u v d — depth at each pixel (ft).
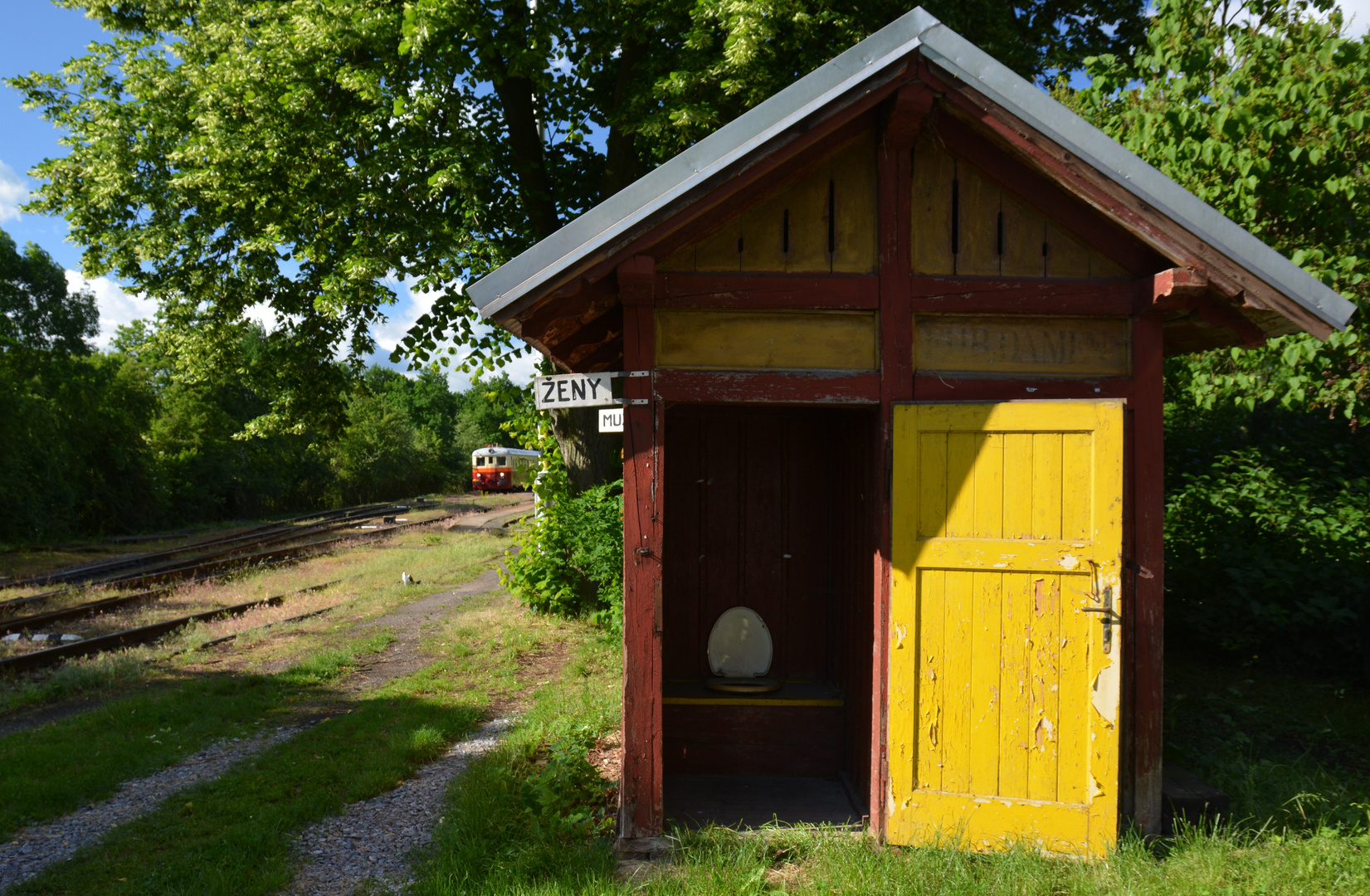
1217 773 17.19
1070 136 14.08
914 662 14.49
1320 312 13.62
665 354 15.17
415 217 35.47
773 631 20.34
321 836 15.97
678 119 31.42
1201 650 26.96
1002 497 14.34
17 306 116.37
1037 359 15.26
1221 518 27.07
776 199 15.39
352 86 33.47
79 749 21.04
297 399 46.47
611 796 17.49
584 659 29.96
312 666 30.04
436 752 20.88
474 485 180.65
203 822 16.53
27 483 92.07
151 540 92.38
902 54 14.01
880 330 15.17
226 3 40.14
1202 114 24.17
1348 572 24.63
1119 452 13.88
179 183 36.27
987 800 14.23
